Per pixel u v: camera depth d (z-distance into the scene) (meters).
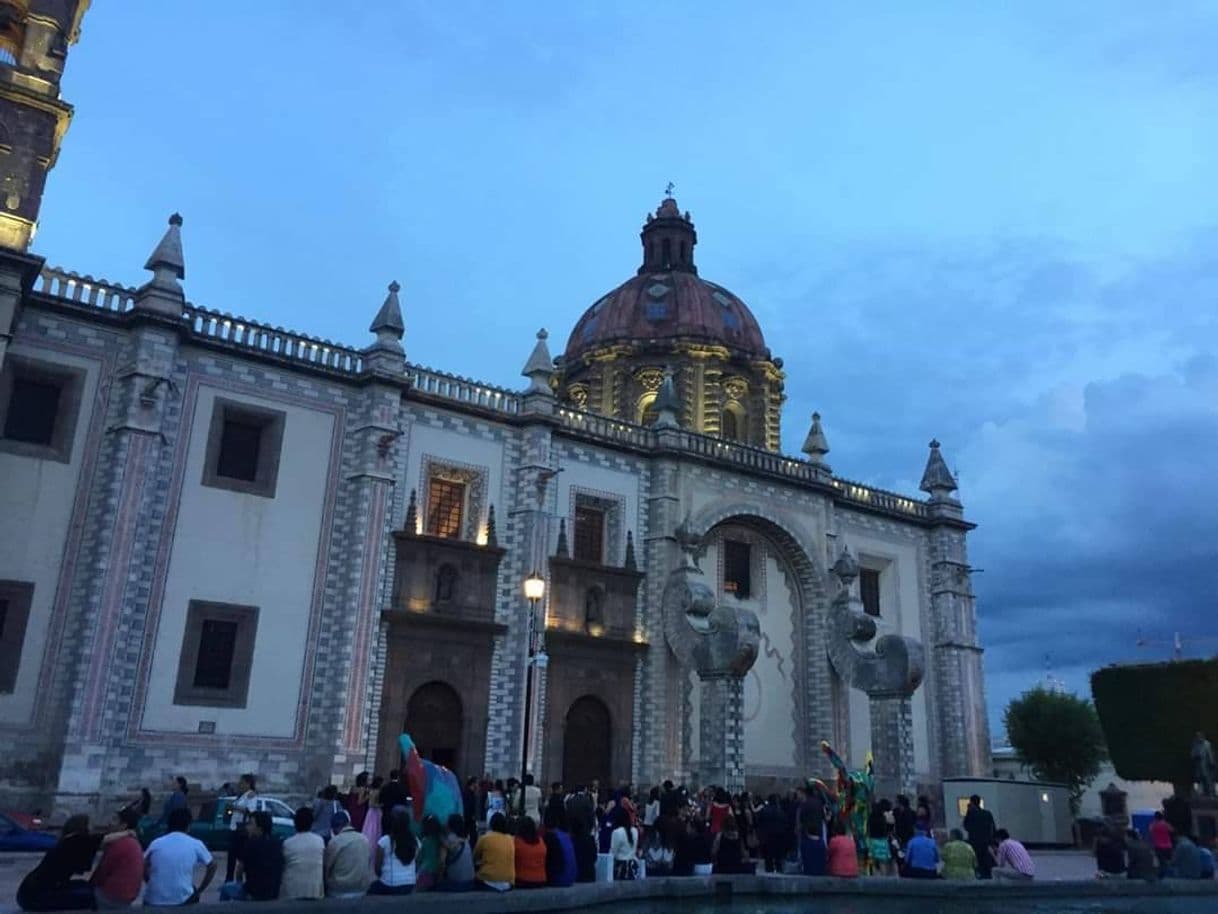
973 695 47.38
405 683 32.22
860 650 41.28
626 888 18.03
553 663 35.16
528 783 27.33
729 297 54.84
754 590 42.56
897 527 48.47
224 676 29.73
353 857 14.12
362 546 31.80
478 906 14.87
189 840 13.01
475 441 35.94
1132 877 23.16
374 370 33.41
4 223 27.41
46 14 29.50
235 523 30.62
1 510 27.06
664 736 36.75
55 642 27.02
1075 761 58.16
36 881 11.81
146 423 28.80
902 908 18.73
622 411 49.81
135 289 30.56
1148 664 45.72
